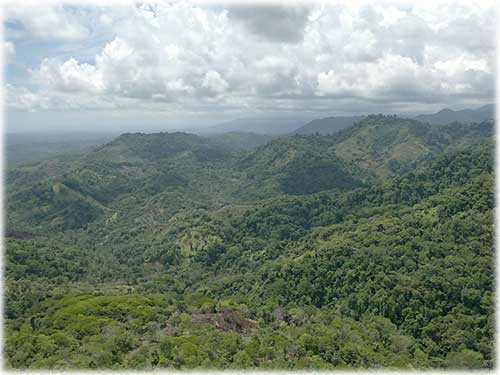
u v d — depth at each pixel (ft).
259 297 360.28
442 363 217.56
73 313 247.91
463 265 306.76
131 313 250.37
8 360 189.26
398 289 275.80
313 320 273.13
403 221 418.72
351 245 377.50
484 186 428.97
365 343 228.84
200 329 234.58
